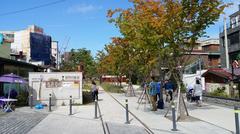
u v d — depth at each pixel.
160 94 20.03
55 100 23.75
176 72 15.36
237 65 31.09
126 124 13.55
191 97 23.83
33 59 50.88
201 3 14.49
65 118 15.82
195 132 11.24
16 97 21.95
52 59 56.91
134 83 70.75
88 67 73.94
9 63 23.94
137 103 24.73
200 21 14.74
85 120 15.05
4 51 30.86
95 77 89.94
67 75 24.08
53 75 23.88
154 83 18.81
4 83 22.72
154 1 14.89
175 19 14.66
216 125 12.77
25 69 30.12
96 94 26.97
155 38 14.72
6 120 14.77
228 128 11.98
